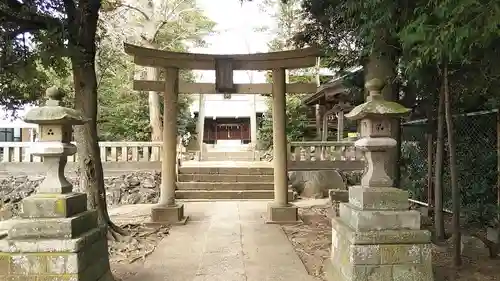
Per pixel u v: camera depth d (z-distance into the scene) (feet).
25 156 35.58
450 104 13.21
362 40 14.78
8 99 18.54
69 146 10.44
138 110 50.06
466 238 15.71
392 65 15.14
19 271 9.29
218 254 15.67
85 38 17.13
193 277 12.94
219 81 22.97
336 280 11.37
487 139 16.51
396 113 10.29
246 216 24.35
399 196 10.31
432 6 8.97
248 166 37.27
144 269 13.82
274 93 23.11
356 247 9.89
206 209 27.17
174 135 22.84
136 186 33.88
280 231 19.95
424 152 21.26
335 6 17.16
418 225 10.19
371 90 11.05
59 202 9.68
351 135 54.29
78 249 9.44
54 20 15.17
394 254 9.93
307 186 34.06
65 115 9.90
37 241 9.37
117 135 48.55
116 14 40.73
